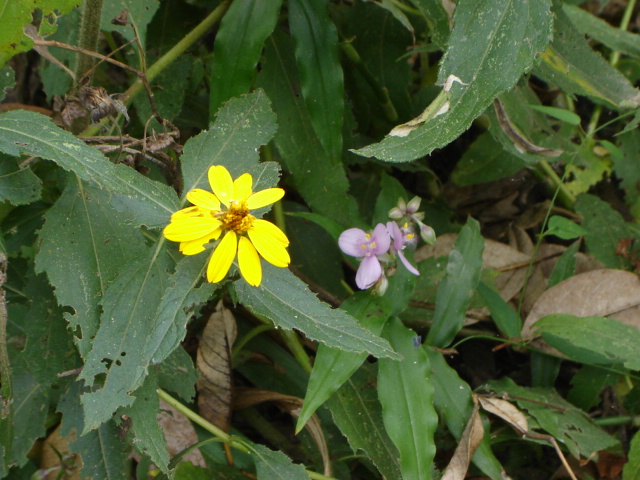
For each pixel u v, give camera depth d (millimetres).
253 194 431
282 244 419
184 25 586
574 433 534
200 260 423
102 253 442
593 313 579
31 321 468
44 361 469
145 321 424
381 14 620
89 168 414
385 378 493
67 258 437
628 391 580
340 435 547
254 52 520
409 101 630
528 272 585
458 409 517
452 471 496
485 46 453
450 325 534
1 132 408
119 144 484
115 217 447
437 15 527
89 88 475
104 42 635
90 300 436
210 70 613
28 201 438
